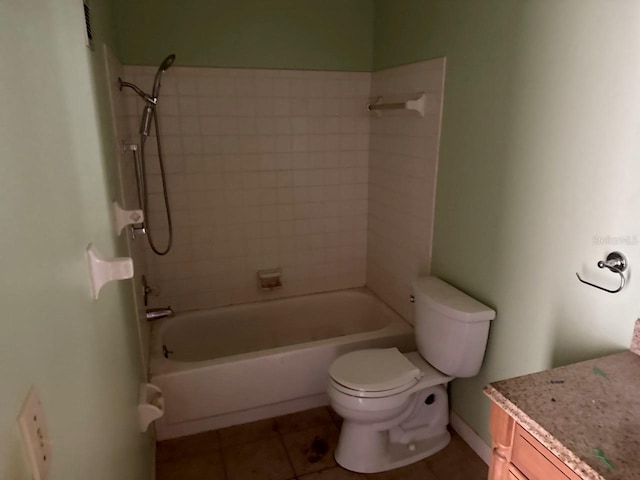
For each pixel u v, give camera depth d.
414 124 2.27
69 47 0.91
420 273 2.36
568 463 0.88
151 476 1.81
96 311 0.95
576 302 1.45
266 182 2.66
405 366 1.95
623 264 1.27
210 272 2.69
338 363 1.98
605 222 1.32
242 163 2.59
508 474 1.09
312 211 2.81
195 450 2.08
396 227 2.57
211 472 1.96
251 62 2.46
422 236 2.31
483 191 1.83
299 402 2.34
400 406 1.87
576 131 1.38
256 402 2.21
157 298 2.61
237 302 2.79
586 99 1.34
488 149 1.77
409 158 2.36
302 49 2.53
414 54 2.22
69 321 0.72
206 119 2.46
